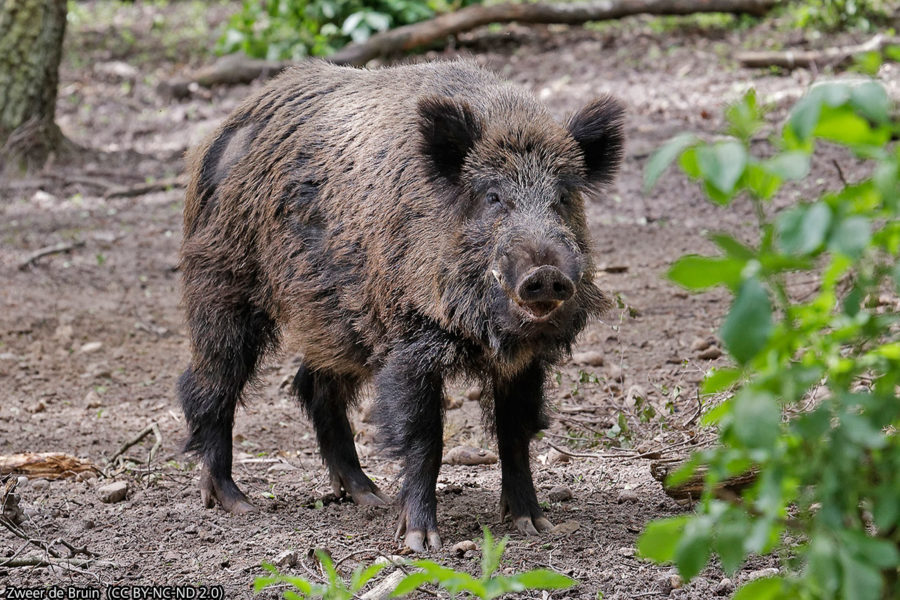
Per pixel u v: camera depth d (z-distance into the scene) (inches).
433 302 358.3
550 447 483.5
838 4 1061.8
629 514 391.2
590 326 641.6
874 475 167.6
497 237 343.3
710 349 579.8
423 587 311.6
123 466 476.1
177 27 1397.6
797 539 303.9
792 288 621.0
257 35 1195.3
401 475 376.5
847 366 164.6
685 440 439.8
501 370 366.6
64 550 360.5
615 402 501.4
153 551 364.5
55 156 1019.9
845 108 150.9
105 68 1248.8
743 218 794.8
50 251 823.7
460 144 356.8
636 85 1024.9
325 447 450.9
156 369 642.2
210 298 446.0
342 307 398.6
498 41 1180.5
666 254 750.5
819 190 793.6
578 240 366.3
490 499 424.5
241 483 465.7
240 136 455.2
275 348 465.4
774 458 162.2
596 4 1146.7
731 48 1076.5
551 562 339.0
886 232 159.3
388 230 373.4
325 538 377.7
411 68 428.1
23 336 683.4
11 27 1000.2
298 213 413.1
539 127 361.4
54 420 554.3
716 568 322.7
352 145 403.9
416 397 370.0
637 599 305.6
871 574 149.3
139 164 1022.4
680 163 161.2
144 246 852.0
